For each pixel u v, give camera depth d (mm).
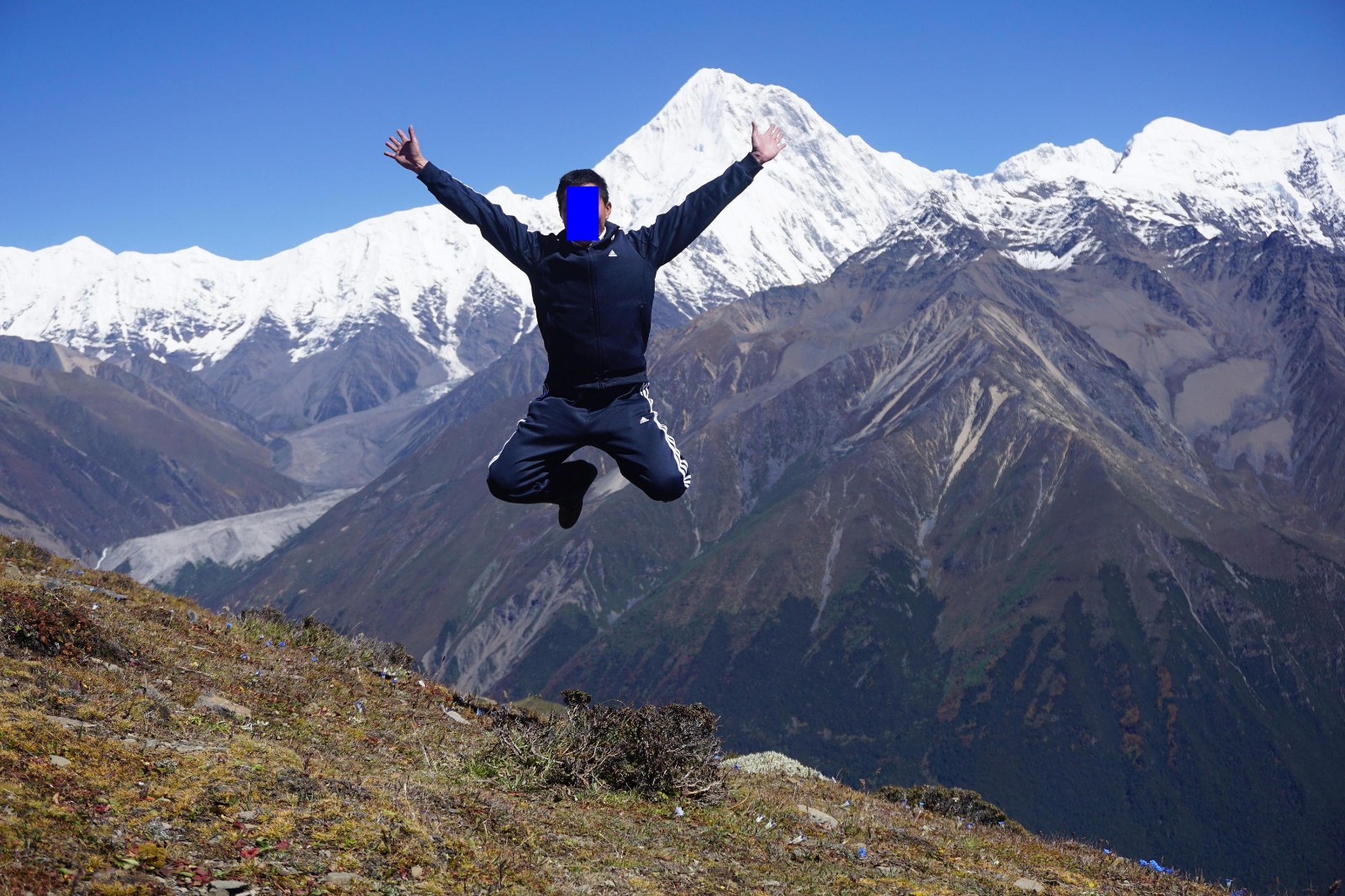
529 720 7879
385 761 6629
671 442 5301
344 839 5023
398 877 4875
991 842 7797
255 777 5453
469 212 5168
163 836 4727
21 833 4434
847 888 5887
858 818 7656
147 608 8953
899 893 5930
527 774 6809
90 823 4668
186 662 7641
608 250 5141
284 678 8039
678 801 6977
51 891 4188
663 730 7238
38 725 5320
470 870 5051
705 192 5211
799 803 7777
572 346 5195
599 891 5199
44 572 9758
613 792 6949
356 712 7691
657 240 5195
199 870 4562
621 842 5957
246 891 4520
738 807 7145
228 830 4891
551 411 5238
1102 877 7219
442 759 7008
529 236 5184
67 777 4945
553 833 5820
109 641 7250
